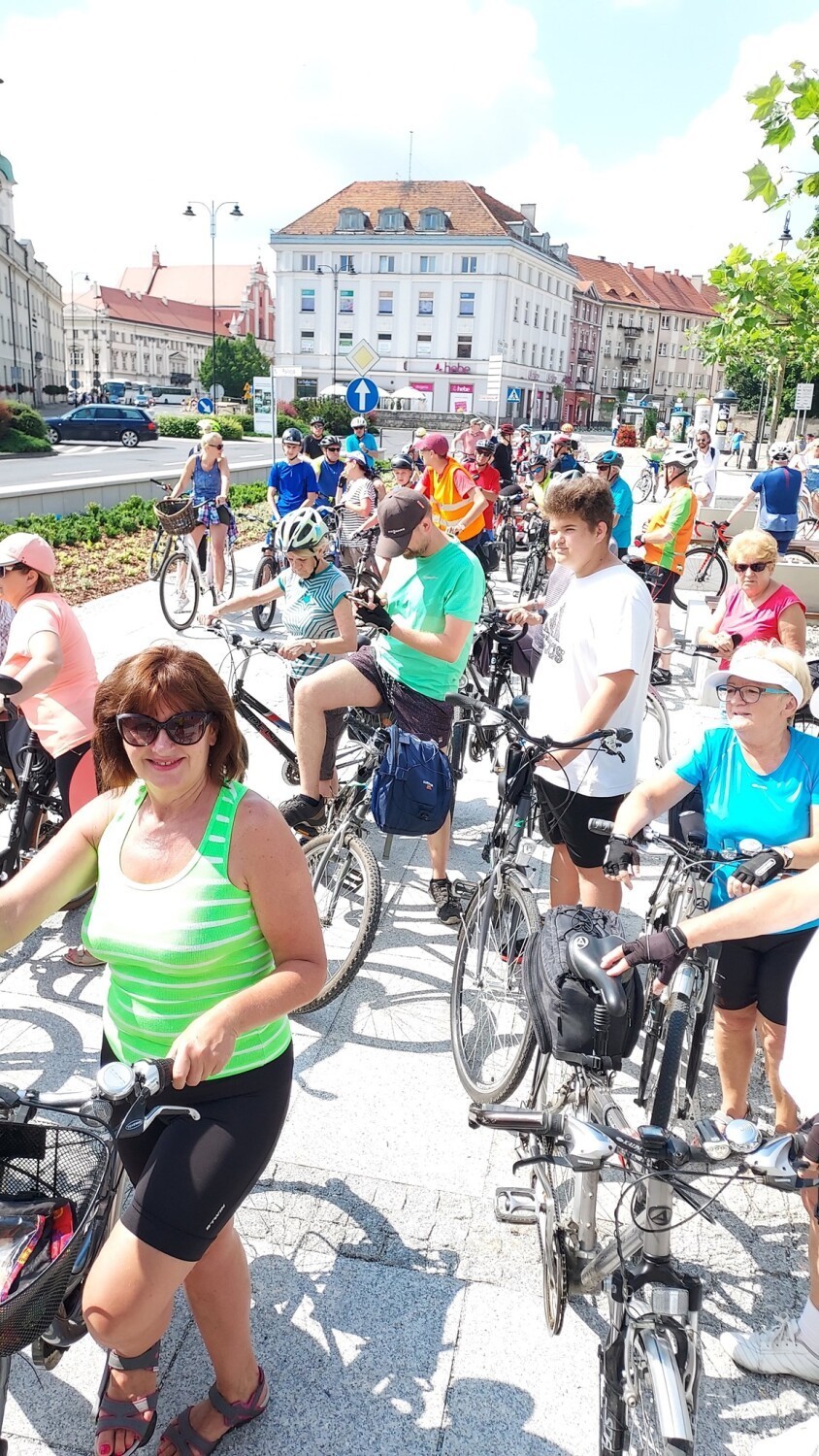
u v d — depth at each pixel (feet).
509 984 11.35
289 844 6.64
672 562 28.07
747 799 9.51
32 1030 12.35
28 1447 7.42
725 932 7.21
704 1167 7.00
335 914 15.14
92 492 57.16
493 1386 8.03
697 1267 9.32
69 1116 10.63
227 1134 6.44
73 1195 5.99
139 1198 6.21
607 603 11.12
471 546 33.88
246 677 26.45
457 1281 9.02
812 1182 5.64
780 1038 9.70
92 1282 6.10
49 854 6.96
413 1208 9.77
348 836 13.52
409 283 238.89
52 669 12.40
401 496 13.30
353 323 245.04
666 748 21.57
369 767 13.29
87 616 32.68
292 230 243.19
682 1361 6.23
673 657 31.45
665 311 340.59
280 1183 10.03
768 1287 9.14
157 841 6.68
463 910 14.98
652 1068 11.12
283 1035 7.00
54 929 14.69
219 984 6.66
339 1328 8.50
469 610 13.67
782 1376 8.18
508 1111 7.12
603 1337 8.52
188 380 401.70
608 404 317.42
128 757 6.80
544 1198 8.39
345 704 14.25
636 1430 6.40
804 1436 7.29
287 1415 7.73
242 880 6.57
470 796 20.72
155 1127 6.73
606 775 11.48
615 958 7.36
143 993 6.71
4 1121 5.94
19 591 13.14
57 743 13.41
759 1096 11.79
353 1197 9.89
